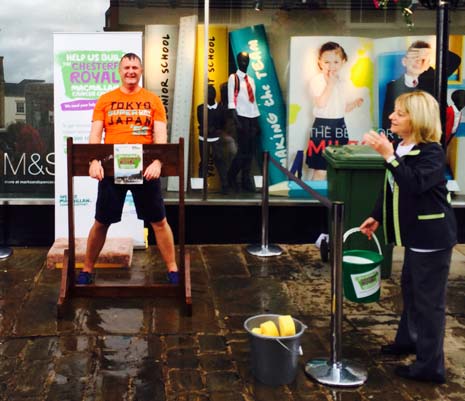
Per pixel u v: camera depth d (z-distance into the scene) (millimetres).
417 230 3738
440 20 5207
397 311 5078
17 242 6605
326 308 5129
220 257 6352
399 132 3838
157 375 3986
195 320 4832
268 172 6438
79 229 6320
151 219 5258
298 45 6672
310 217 6820
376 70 6738
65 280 5016
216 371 4047
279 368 3842
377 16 6652
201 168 6730
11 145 6527
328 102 6766
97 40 6191
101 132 5258
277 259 6328
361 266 5039
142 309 5008
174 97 6648
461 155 6820
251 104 6719
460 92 6730
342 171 5727
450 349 4422
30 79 6465
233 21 6594
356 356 4305
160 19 6531
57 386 3832
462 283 5738
